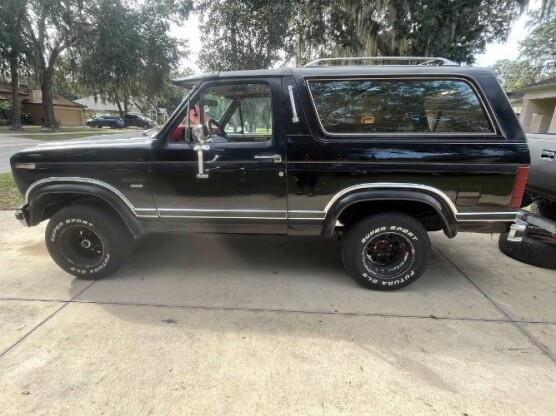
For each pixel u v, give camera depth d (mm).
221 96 3420
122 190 3406
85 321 2959
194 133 3100
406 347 2662
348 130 3180
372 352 2609
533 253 4043
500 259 4273
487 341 2740
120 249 3604
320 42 14242
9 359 2508
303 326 2918
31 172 3449
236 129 3725
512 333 2840
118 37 22906
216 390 2252
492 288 3568
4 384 2287
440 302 3295
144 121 43250
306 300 3316
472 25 12484
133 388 2262
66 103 41656
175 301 3283
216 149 3229
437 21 11953
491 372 2420
